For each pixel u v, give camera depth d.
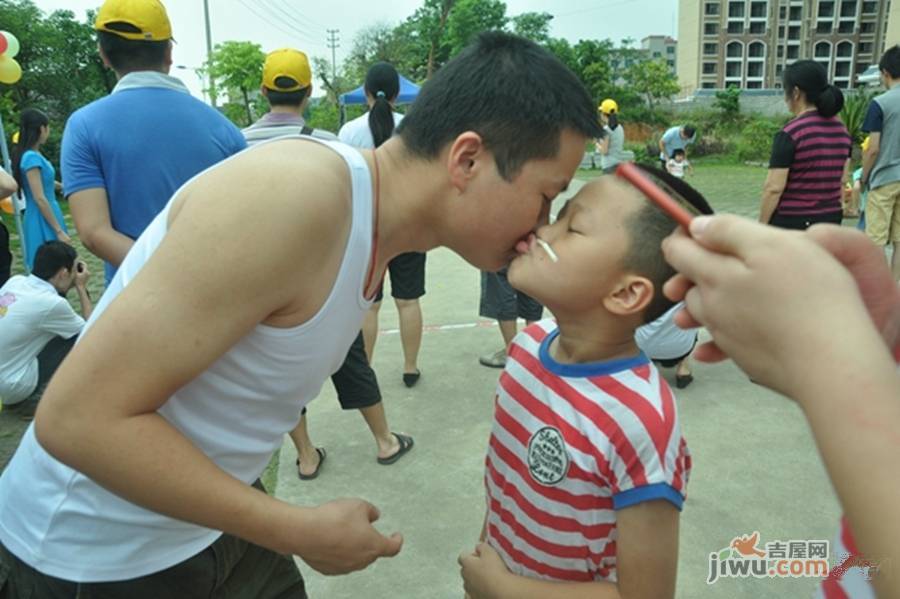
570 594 1.26
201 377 1.14
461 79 1.16
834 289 0.57
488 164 1.16
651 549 1.17
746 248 0.61
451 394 3.82
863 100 15.55
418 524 2.70
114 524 1.24
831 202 4.12
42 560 1.27
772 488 2.80
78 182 2.36
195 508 1.03
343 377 3.01
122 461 0.97
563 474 1.25
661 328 3.48
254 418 1.23
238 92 40.44
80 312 5.77
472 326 4.94
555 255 1.21
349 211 1.12
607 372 1.25
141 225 2.39
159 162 2.36
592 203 1.22
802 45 70.00
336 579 2.42
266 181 1.00
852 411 0.53
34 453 1.30
